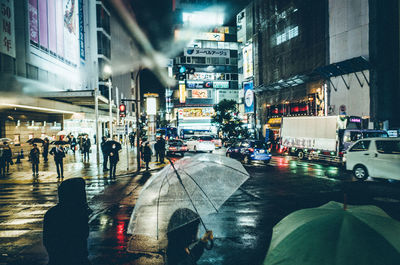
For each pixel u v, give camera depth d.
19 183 12.98
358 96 26.11
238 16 60.50
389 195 9.27
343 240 1.38
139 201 2.88
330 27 29.38
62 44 37.56
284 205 8.34
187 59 74.75
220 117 47.47
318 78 31.53
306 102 34.06
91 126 44.72
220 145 35.25
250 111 49.38
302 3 34.06
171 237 2.55
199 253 2.44
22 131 26.69
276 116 40.66
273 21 40.97
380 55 24.14
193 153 29.25
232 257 4.96
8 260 5.06
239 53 60.16
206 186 2.87
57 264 2.33
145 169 16.81
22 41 27.97
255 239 5.78
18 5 27.80
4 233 6.50
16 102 21.38
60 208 2.40
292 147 21.66
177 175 2.86
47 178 14.18
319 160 19.27
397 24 23.09
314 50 32.09
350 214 1.53
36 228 6.84
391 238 1.37
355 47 26.33
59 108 27.59
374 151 11.58
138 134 16.97
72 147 26.50
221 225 6.65
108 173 15.50
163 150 20.11
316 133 19.08
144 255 5.11
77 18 43.44
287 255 1.48
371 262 1.29
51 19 34.41
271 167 17.00
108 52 55.22
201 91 75.25
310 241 1.44
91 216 7.62
